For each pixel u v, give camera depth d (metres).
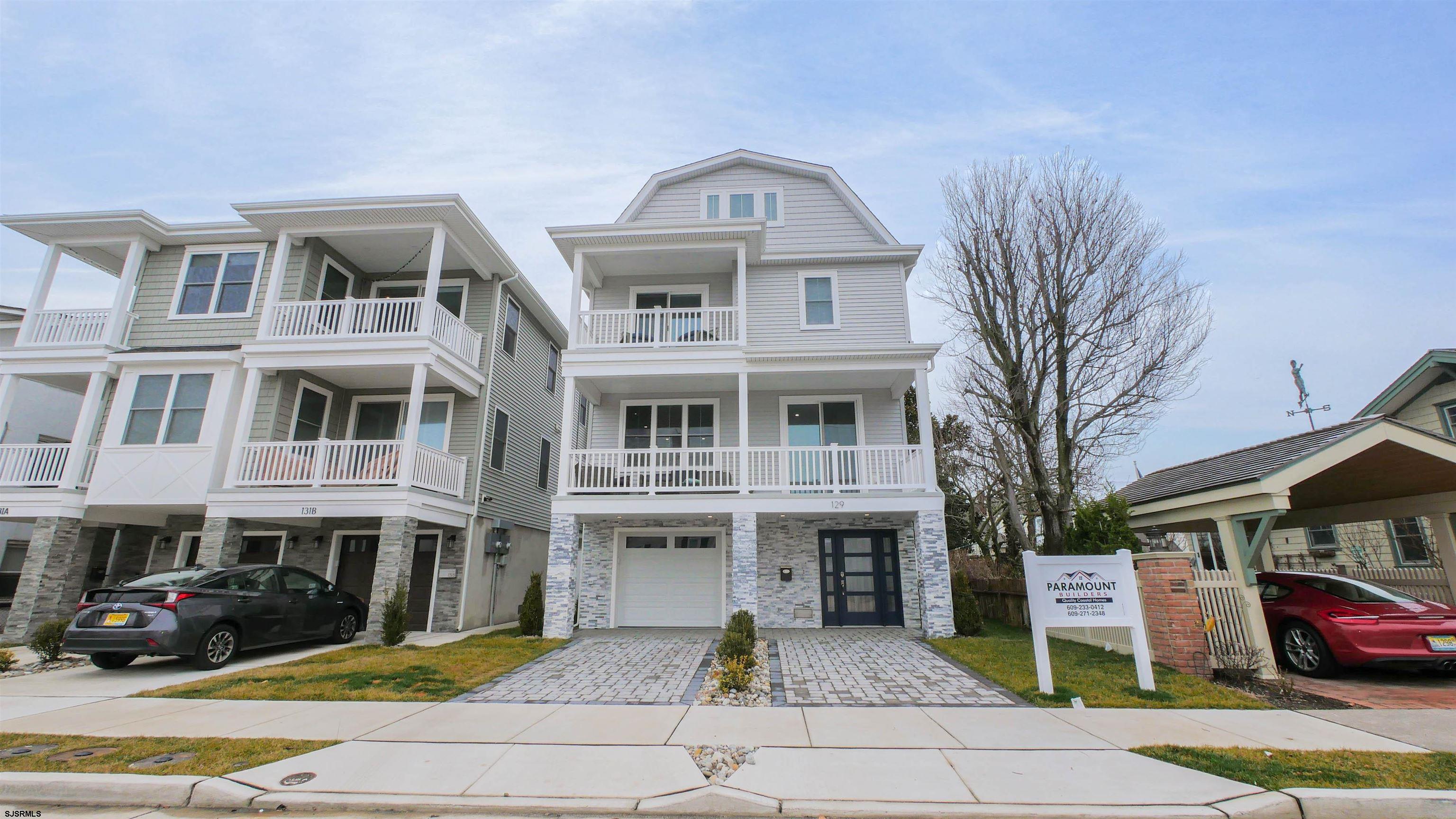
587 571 14.43
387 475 13.09
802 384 15.05
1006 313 13.16
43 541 13.12
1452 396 14.76
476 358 15.77
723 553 14.58
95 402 14.22
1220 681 8.04
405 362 13.33
